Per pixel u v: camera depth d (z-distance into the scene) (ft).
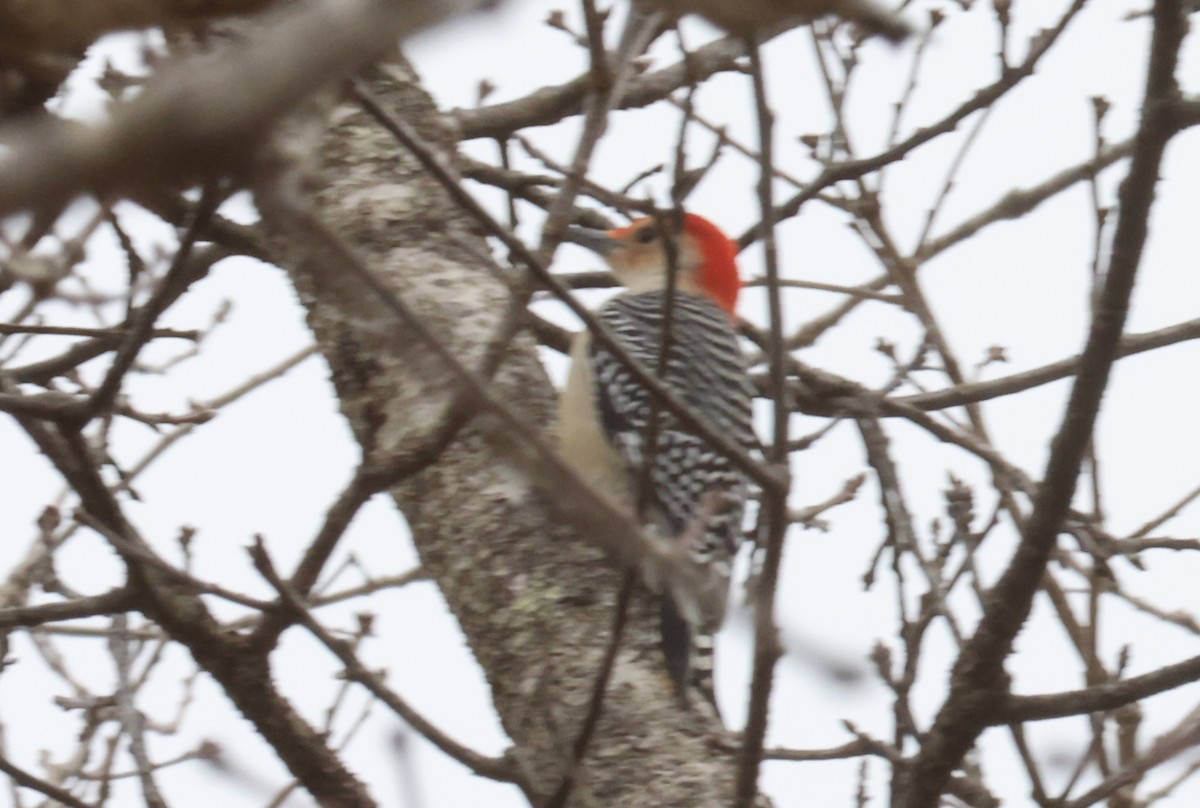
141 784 28.45
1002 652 24.57
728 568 38.52
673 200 21.91
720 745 28.48
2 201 6.58
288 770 27.07
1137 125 22.39
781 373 21.52
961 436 34.19
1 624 25.95
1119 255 22.98
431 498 32.27
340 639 24.36
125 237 25.85
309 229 12.45
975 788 29.04
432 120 36.14
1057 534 24.07
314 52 6.83
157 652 36.63
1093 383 23.50
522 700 29.60
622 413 38.42
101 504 25.66
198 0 8.82
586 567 30.76
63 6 7.73
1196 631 34.27
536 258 20.03
